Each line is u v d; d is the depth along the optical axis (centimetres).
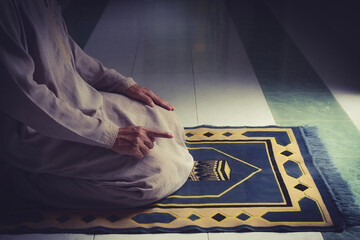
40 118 172
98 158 197
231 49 427
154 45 440
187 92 337
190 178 231
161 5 586
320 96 325
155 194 206
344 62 389
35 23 175
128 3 594
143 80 359
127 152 192
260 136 270
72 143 196
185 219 202
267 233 194
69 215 206
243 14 542
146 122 215
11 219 203
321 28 485
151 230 196
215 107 312
